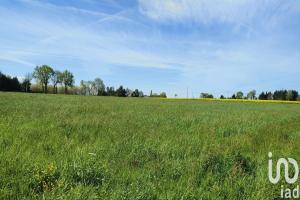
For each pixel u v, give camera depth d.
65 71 148.62
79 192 5.31
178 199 5.58
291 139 12.72
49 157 7.21
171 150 8.91
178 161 7.75
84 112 19.30
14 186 5.40
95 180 6.04
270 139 12.26
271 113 30.83
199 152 9.08
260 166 7.99
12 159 6.62
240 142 11.06
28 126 11.45
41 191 5.50
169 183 6.24
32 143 8.64
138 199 5.38
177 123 15.80
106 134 10.83
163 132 12.20
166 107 33.94
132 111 23.11
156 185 6.03
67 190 5.49
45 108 20.77
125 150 8.57
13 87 120.06
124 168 6.92
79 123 12.79
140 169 7.04
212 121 17.84
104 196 5.36
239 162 7.76
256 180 6.78
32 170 6.02
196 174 6.90
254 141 11.67
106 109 23.42
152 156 8.26
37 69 143.12
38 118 14.10
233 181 6.66
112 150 8.34
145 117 18.06
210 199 5.71
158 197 5.53
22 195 5.16
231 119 19.78
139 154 8.31
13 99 34.62
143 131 11.99
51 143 8.73
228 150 9.12
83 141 9.51
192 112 26.06
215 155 7.96
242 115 24.89
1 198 4.98
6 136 9.12
